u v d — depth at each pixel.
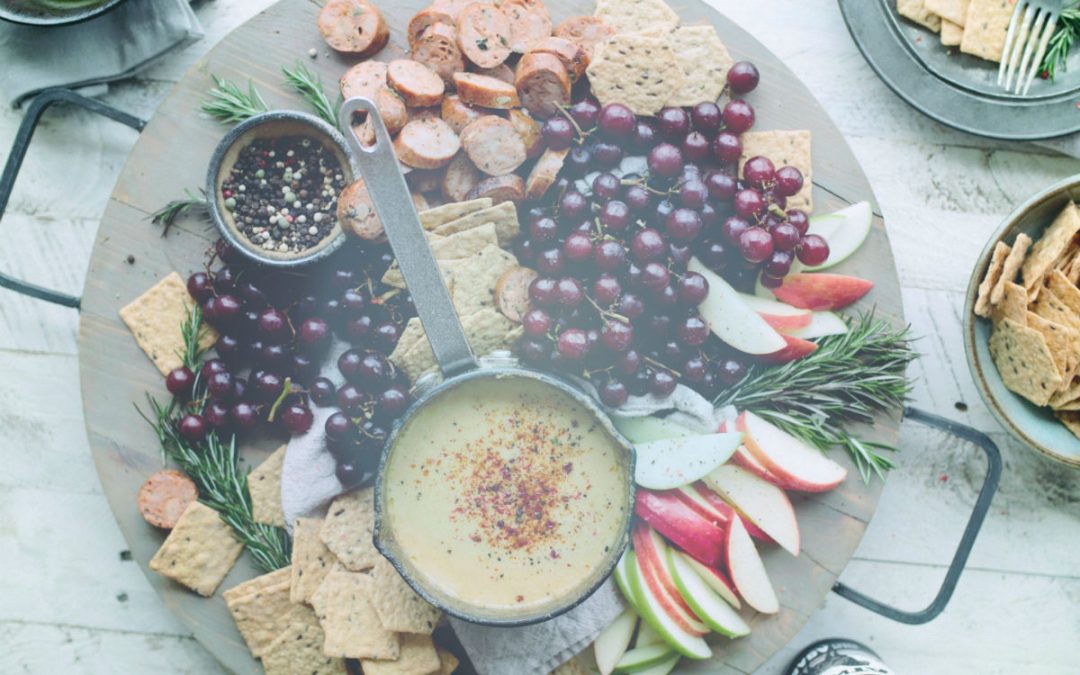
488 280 0.77
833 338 0.79
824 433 0.78
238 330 0.79
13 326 0.89
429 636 0.78
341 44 0.80
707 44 0.79
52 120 0.90
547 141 0.77
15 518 0.88
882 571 0.89
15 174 0.81
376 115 0.66
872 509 0.79
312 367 0.79
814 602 0.78
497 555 0.74
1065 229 0.78
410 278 0.69
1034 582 0.89
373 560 0.77
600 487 0.74
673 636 0.77
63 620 0.88
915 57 0.84
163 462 0.80
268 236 0.79
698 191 0.75
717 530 0.77
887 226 0.90
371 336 0.78
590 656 0.79
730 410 0.78
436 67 0.78
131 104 0.90
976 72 0.85
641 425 0.78
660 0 0.80
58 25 0.82
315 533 0.78
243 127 0.77
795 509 0.79
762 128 0.81
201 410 0.79
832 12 0.91
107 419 0.80
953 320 0.90
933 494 0.89
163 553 0.78
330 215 0.80
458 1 0.79
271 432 0.80
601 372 0.77
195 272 0.80
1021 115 0.84
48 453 0.88
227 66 0.81
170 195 0.80
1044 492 0.89
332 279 0.78
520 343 0.77
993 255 0.78
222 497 0.78
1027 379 0.79
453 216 0.77
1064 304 0.79
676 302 0.77
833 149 0.80
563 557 0.74
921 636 0.89
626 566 0.78
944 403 0.89
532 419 0.74
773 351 0.77
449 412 0.74
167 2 0.86
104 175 0.90
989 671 0.89
